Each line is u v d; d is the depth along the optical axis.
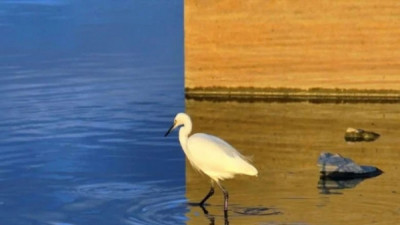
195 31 18.80
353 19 18.25
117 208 13.44
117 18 25.17
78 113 17.81
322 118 17.34
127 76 20.30
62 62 21.39
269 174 14.65
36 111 17.91
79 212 13.32
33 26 24.45
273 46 18.59
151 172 14.92
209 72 18.86
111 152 15.80
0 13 25.77
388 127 16.75
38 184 14.41
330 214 12.99
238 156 13.30
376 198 13.57
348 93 18.47
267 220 12.81
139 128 16.98
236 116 17.59
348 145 15.88
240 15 18.59
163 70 20.73
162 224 12.80
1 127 17.00
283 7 18.45
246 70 18.73
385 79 18.33
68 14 25.64
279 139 16.27
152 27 24.20
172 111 17.95
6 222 13.02
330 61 18.44
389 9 18.11
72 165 15.21
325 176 14.51
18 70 20.81
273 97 18.72
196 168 13.96
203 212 13.22
